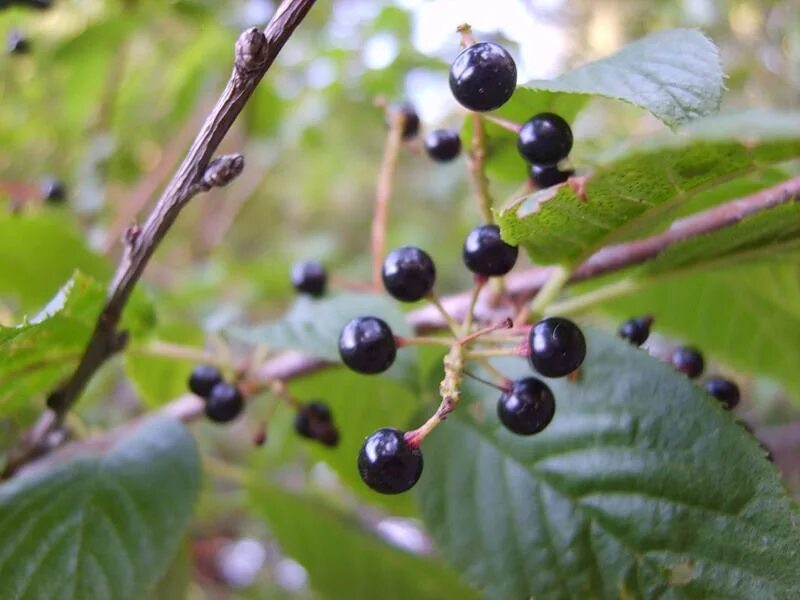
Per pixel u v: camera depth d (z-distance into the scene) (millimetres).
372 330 121
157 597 186
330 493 330
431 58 319
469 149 140
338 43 340
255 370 176
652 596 126
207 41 313
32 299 212
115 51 328
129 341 156
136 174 374
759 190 155
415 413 155
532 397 115
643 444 132
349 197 562
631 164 104
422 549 246
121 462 155
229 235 550
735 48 400
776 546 119
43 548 141
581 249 129
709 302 200
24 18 291
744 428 127
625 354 138
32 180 322
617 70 109
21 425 198
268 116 344
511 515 141
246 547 374
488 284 155
